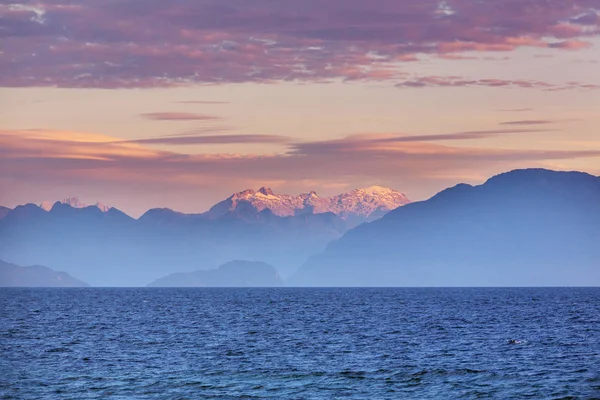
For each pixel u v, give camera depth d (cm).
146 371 11069
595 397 9388
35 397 9275
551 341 15038
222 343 14675
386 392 9694
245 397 9400
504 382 10281
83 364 11712
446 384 10181
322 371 11119
